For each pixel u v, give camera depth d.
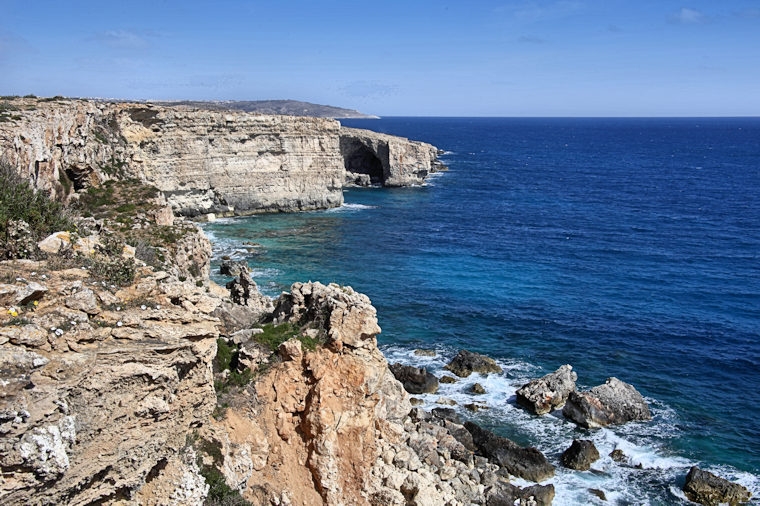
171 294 15.34
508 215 104.00
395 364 40.72
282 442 19.00
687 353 46.72
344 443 19.11
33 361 11.09
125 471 12.68
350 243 79.69
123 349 12.70
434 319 52.31
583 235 88.06
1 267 13.90
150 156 82.31
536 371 43.03
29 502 10.67
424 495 21.22
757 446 34.53
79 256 15.65
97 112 68.88
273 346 20.47
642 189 136.88
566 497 29.58
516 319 52.81
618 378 42.44
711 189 136.00
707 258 74.69
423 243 81.06
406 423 27.42
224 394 18.95
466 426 34.12
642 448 33.97
